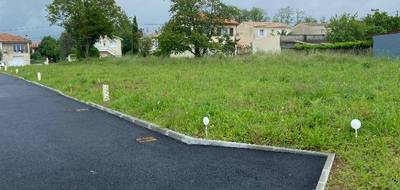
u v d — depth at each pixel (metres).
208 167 5.82
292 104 9.14
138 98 11.54
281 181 5.15
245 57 24.92
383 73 14.37
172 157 6.39
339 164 5.56
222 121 8.04
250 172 5.53
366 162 5.39
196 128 7.77
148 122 8.91
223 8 31.84
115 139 7.71
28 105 12.67
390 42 25.00
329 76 14.22
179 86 13.73
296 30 59.28
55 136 8.07
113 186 5.20
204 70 20.17
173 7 31.20
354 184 4.80
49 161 6.32
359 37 39.41
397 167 5.10
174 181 5.32
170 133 7.85
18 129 8.86
